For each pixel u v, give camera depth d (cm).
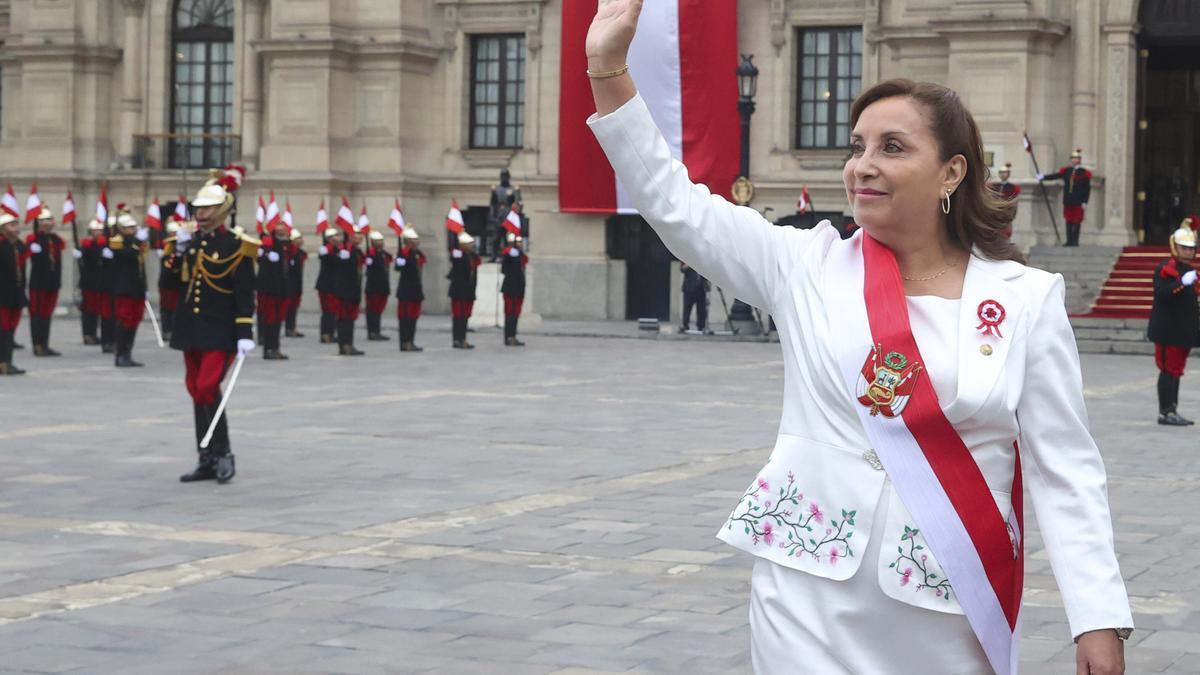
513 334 3359
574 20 4159
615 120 369
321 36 4422
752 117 4278
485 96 4566
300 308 4491
